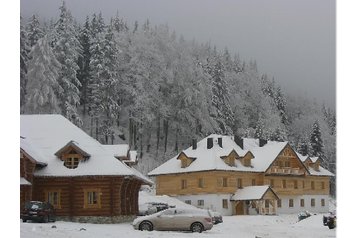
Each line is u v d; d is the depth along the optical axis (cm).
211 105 9612
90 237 2097
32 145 3691
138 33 9438
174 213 2736
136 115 8731
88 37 8975
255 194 6162
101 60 8256
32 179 3416
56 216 3512
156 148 9019
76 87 7494
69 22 8325
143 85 8969
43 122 3925
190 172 6431
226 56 10750
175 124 9238
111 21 9350
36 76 6588
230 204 6306
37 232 2067
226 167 6375
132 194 4056
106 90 8188
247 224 4075
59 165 3575
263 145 7294
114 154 4122
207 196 6281
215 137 6881
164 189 6662
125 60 9106
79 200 3525
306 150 8788
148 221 2712
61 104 7194
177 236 2289
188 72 9506
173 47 9719
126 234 2297
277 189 6850
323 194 7475
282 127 9719
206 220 2723
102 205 3516
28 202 3073
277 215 6106
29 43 7838
